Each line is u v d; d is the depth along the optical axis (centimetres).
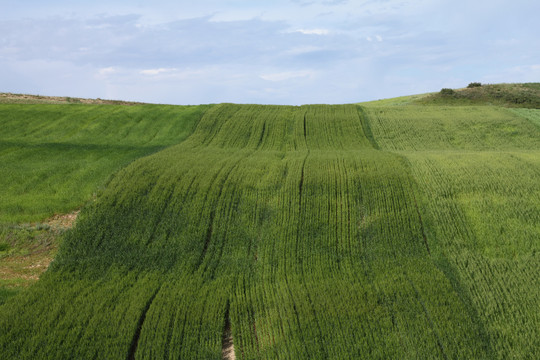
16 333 1670
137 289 1988
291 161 3253
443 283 2050
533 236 2348
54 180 2947
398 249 2330
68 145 3709
